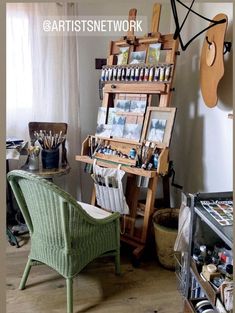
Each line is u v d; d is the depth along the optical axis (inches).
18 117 117.0
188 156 112.3
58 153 109.6
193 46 106.4
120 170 96.2
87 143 110.7
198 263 62.9
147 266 95.4
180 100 116.4
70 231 71.6
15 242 106.5
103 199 102.5
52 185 67.7
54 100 118.9
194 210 63.3
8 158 103.4
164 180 109.3
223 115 92.2
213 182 98.6
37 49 114.4
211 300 55.7
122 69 106.0
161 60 101.3
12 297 80.0
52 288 83.9
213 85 86.9
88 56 122.5
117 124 106.5
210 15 96.4
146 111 100.7
